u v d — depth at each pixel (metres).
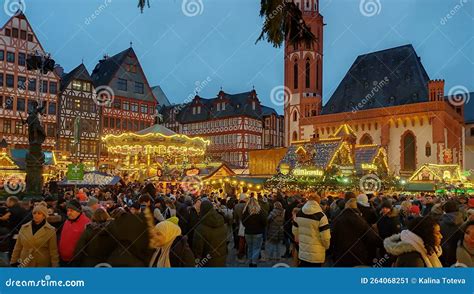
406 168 55.72
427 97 56.81
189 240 9.11
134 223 5.38
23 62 47.47
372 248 6.62
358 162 33.19
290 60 68.25
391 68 62.16
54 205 8.77
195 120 71.12
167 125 74.06
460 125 61.50
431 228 4.49
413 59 60.97
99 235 5.47
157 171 26.33
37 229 6.00
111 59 60.91
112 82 56.78
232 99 70.19
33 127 16.50
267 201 13.16
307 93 67.31
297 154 31.33
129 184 23.77
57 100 50.72
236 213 11.97
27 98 47.53
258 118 69.19
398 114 56.59
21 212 7.86
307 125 65.50
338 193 22.62
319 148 31.25
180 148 28.03
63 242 6.04
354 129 60.59
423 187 27.69
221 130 68.12
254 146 67.88
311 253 6.86
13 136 46.16
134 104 58.38
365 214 8.12
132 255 5.38
